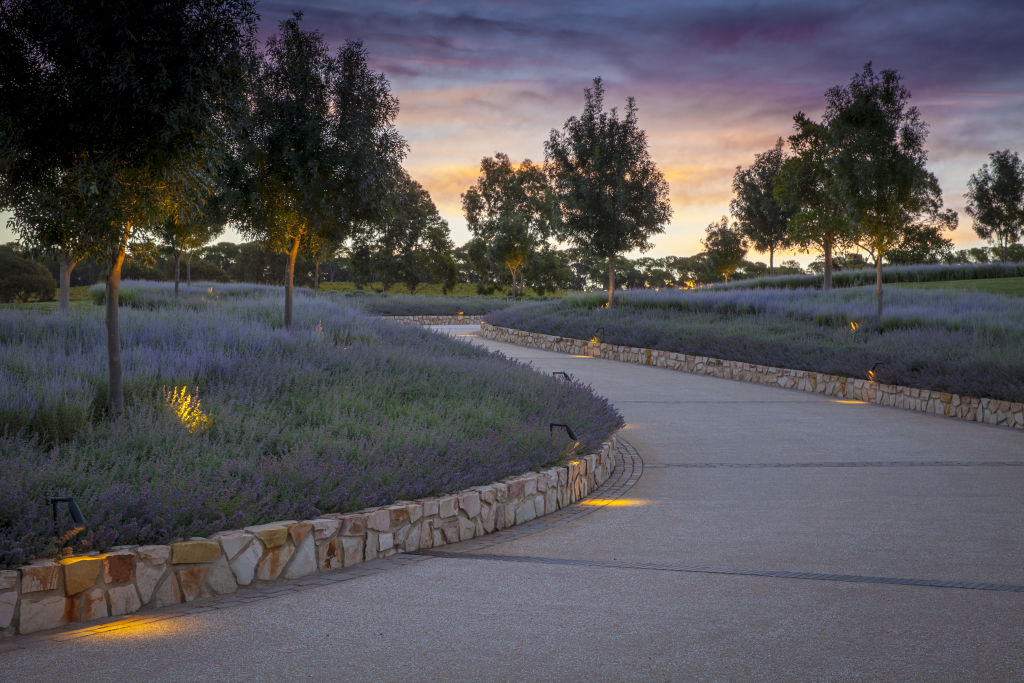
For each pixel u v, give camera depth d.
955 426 14.97
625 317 32.81
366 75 18.31
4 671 3.98
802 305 31.84
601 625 4.73
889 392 17.92
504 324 37.09
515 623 4.78
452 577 5.87
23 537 4.84
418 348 17.84
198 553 5.31
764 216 56.03
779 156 54.47
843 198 26.86
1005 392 15.26
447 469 7.79
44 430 7.99
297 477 6.85
